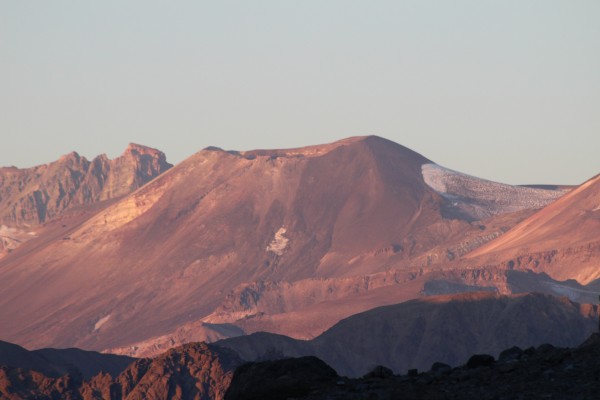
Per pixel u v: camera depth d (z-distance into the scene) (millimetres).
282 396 74562
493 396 67000
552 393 65938
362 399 69250
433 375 75125
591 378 68062
